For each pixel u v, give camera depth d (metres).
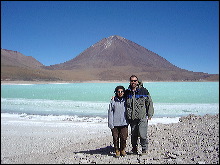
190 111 16.02
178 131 8.82
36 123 11.71
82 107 17.91
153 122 11.99
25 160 5.38
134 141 5.73
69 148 7.39
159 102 21.62
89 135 9.37
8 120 12.55
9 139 8.74
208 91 40.75
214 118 11.90
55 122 12.00
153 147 6.51
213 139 7.20
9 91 40.66
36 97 27.56
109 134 9.52
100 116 14.26
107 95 30.56
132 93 5.41
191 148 6.29
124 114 5.46
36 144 8.12
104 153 6.09
